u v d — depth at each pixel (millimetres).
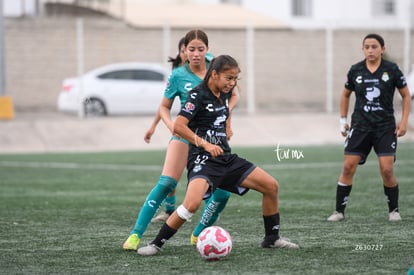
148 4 112500
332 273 20062
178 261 21734
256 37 99750
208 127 22078
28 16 93750
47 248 23969
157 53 97000
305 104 101562
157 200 23375
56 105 93812
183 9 108562
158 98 84188
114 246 24203
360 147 28672
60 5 103312
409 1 116812
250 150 63094
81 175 46750
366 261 21547
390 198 28891
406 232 26391
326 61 101812
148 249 22625
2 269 21000
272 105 100312
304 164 51688
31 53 93062
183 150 23422
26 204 34406
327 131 77938
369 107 28266
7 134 70625
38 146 69125
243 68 99312
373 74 28094
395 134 28469
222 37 99125
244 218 30016
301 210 31953
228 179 22328
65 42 94188
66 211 32250
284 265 21047
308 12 118000
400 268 20641
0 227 28172
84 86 82250
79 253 23094
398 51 100312
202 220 24016
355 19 112188
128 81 83812
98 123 74625
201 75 23984
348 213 30953
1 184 42375
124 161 55156
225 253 21609
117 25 96125
